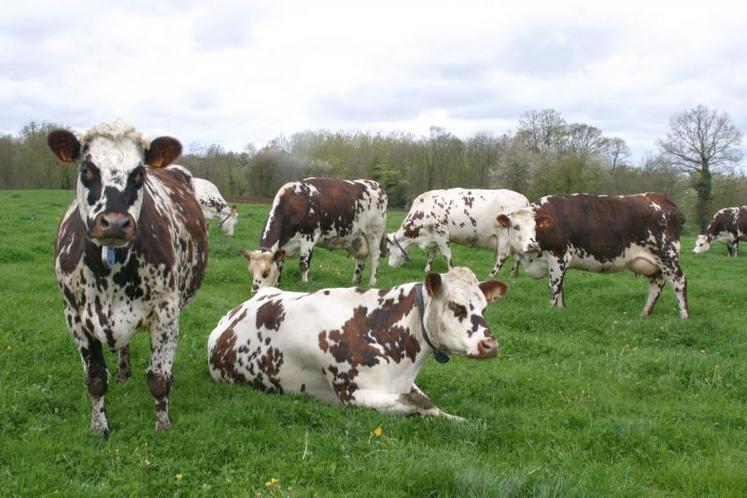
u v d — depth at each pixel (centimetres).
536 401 716
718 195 4766
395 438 547
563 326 1121
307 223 1436
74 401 626
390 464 488
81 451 504
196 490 450
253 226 2664
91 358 561
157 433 545
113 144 498
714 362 871
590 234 1277
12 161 5953
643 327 1120
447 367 816
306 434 546
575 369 854
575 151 5631
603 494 464
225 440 535
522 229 1314
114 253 520
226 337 747
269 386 705
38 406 597
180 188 734
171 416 592
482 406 680
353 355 643
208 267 1496
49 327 870
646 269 1282
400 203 6016
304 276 1467
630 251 1276
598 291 1506
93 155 491
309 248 1460
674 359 882
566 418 638
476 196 1741
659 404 729
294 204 1420
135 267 539
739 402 744
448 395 715
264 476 473
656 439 579
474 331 595
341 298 680
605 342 1035
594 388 770
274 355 695
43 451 504
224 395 681
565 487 454
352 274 1653
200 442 522
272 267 1280
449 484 462
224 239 2114
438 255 2073
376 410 623
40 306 1008
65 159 507
